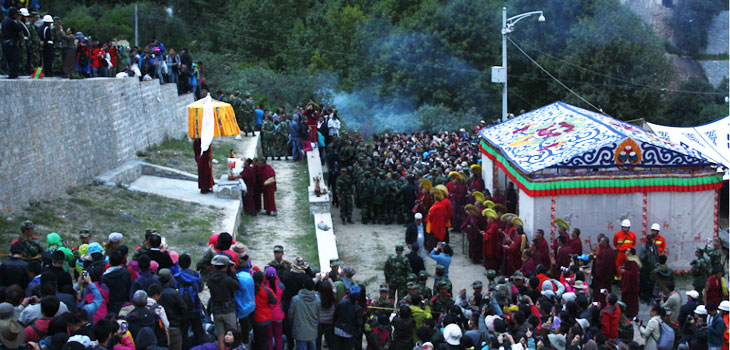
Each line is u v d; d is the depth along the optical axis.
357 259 21.11
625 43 53.62
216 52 65.25
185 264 11.95
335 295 13.38
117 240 12.88
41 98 19.69
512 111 57.25
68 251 13.22
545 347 12.09
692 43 72.25
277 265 14.10
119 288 11.30
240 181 24.19
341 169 26.41
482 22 56.28
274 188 24.23
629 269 17.16
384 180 24.86
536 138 22.45
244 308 12.15
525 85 56.81
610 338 13.61
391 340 13.29
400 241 22.97
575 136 21.19
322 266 18.39
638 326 17.17
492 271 15.11
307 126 32.94
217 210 22.67
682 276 20.17
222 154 31.41
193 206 22.75
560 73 54.66
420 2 67.62
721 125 26.38
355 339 13.30
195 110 23.77
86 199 20.84
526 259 17.91
